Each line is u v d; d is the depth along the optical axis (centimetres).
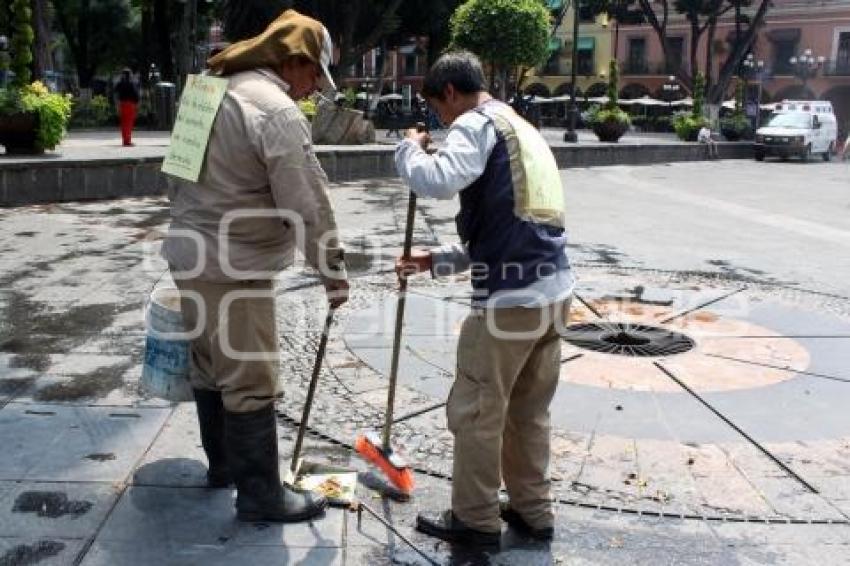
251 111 281
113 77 4994
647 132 4388
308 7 2870
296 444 341
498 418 293
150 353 337
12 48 1181
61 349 506
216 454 330
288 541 300
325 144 1734
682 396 455
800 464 377
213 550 292
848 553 305
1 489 327
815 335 582
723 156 2819
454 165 273
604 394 454
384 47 3497
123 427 389
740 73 4941
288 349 519
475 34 2348
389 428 347
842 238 1063
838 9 4816
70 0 3888
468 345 294
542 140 298
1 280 680
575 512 331
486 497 298
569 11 5669
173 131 301
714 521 326
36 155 1168
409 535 309
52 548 288
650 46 5434
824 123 2925
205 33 3831
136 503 321
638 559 299
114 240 857
